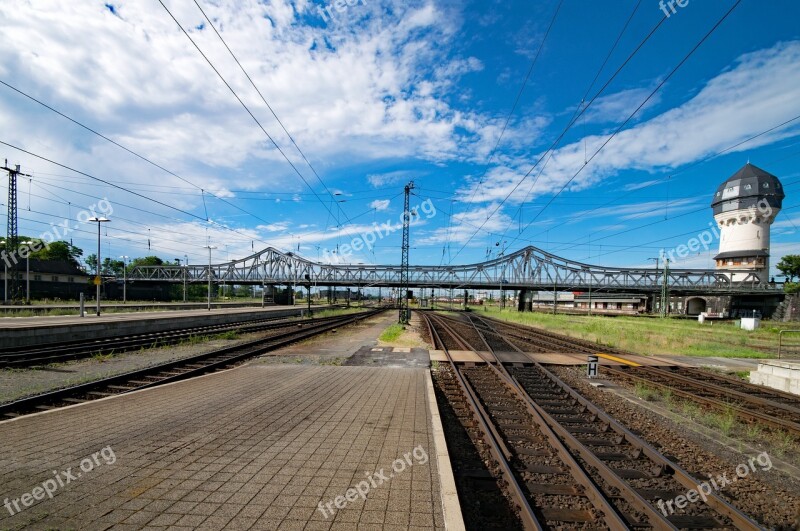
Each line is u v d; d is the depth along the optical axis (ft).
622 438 23.43
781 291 212.84
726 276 236.63
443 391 34.58
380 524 12.48
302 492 14.35
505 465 18.51
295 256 313.12
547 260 292.61
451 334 86.28
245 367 41.83
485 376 42.52
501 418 27.63
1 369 39.60
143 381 34.96
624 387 38.88
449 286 284.41
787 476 19.86
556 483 18.13
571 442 22.47
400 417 23.50
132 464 16.46
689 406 31.37
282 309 180.55
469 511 15.47
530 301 290.15
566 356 57.88
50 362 44.21
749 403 34.47
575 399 33.17
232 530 11.97
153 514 12.76
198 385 32.14
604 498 15.88
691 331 118.62
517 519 15.21
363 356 52.75
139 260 348.38
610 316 230.27
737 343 87.71
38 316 91.45
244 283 291.58
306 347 62.34
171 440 19.22
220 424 21.83
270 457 17.34
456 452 20.90
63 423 21.59
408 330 98.99
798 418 30.42
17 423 21.48
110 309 129.70
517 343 73.77
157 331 79.20
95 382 31.73
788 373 40.52
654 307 302.66
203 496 13.94
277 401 27.04
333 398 28.09
